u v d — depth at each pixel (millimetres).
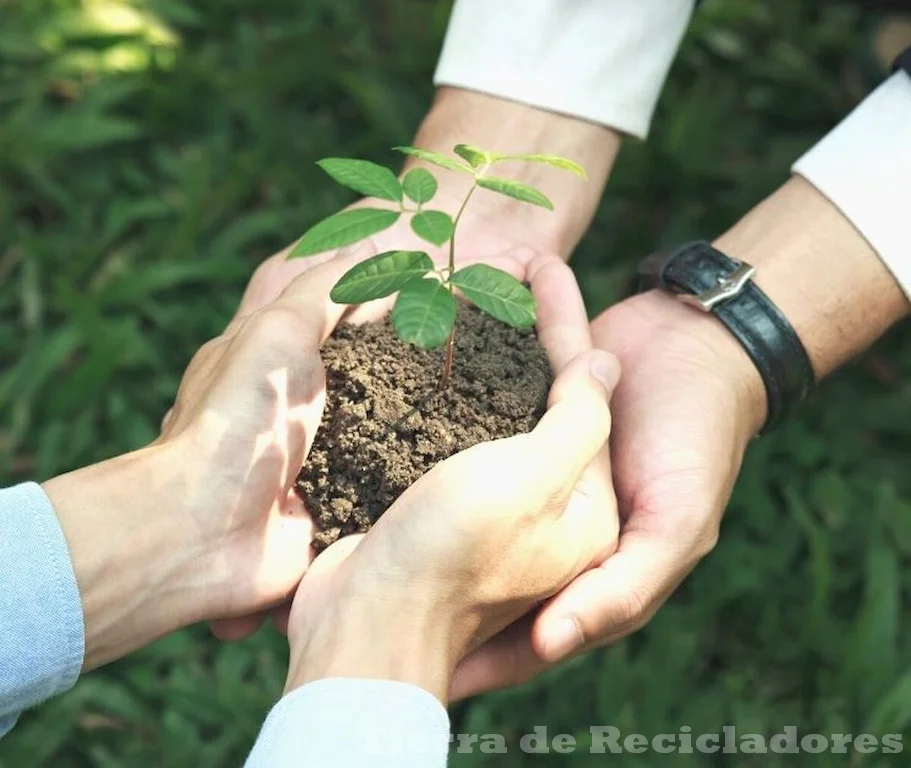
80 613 805
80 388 1075
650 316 923
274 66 1193
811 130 1210
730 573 1036
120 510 823
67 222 1158
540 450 812
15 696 799
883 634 1001
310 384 851
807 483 1082
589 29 947
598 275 1131
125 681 1023
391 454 853
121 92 1172
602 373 859
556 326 896
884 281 905
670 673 1004
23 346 1115
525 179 951
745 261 915
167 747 993
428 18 1229
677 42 964
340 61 1213
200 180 1145
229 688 1001
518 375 877
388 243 928
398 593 793
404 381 870
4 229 1144
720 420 890
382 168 821
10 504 806
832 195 907
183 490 832
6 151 1151
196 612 842
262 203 1180
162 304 1131
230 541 842
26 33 1198
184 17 1222
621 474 892
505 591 817
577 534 838
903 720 977
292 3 1254
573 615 848
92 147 1180
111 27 1198
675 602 1051
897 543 1037
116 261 1128
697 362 900
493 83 955
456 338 886
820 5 1258
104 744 1011
